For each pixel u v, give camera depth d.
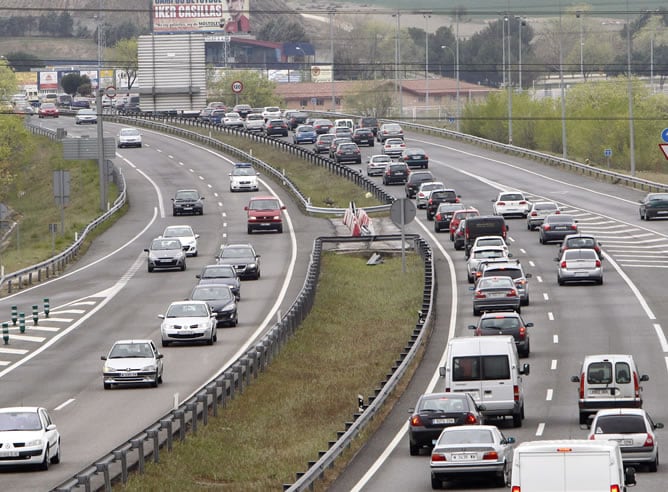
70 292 195.00
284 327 150.38
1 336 160.25
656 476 84.38
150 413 112.94
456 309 173.88
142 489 82.56
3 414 93.94
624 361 105.44
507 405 105.81
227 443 103.00
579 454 61.91
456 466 81.94
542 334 154.62
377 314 175.50
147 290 193.88
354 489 84.38
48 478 88.75
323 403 120.44
